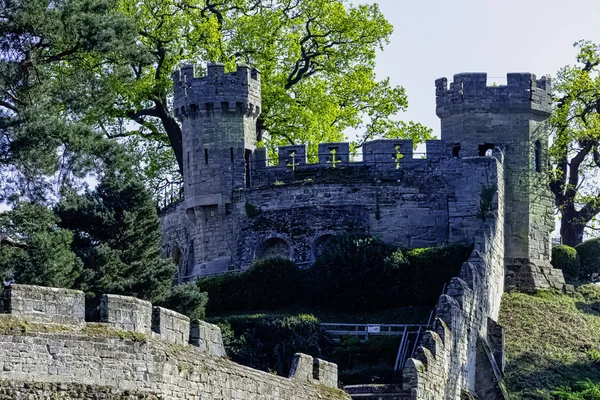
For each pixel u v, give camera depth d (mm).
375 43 107750
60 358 39312
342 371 73875
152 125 105000
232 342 75500
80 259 67000
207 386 45219
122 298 41906
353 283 83312
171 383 43125
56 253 63469
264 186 92875
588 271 99562
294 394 51188
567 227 110875
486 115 95812
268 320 77938
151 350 42219
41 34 67688
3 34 67250
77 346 39812
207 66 94688
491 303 84000
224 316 81562
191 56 102500
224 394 46250
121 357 41094
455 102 95750
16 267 62469
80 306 40344
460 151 95500
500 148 95562
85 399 39750
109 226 70312
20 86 67438
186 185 94625
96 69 76938
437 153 93000
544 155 97125
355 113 106625
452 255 84562
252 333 77000
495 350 80375
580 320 87812
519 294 91562
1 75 66500
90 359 40188
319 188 91688
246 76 94938
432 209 91438
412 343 77875
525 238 94875
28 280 62156
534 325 86250
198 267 92875
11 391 37906
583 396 77500
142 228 71312
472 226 90688
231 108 94312
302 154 94125
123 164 69938
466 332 75062
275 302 83812
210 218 93375
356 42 107062
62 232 65250
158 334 43406
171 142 103062
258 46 103938
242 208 92938
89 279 66875
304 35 106625
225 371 46562
